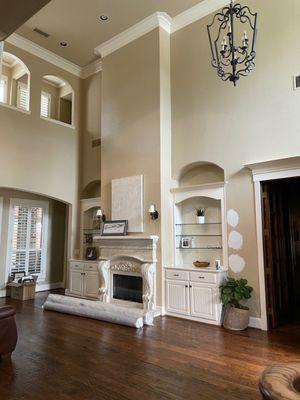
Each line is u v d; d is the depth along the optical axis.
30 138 7.26
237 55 5.37
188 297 5.32
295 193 6.27
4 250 7.61
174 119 6.23
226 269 5.19
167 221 5.95
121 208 6.45
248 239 5.02
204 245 5.88
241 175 5.20
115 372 3.25
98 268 6.46
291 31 4.87
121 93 6.89
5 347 3.62
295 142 4.68
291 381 1.49
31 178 7.20
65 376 3.16
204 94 5.83
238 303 4.89
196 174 6.14
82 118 8.55
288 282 5.80
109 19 6.34
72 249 7.98
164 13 6.12
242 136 5.25
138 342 4.17
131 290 6.15
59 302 5.88
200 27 6.01
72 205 8.09
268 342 4.18
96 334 4.51
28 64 7.35
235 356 3.69
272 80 4.99
